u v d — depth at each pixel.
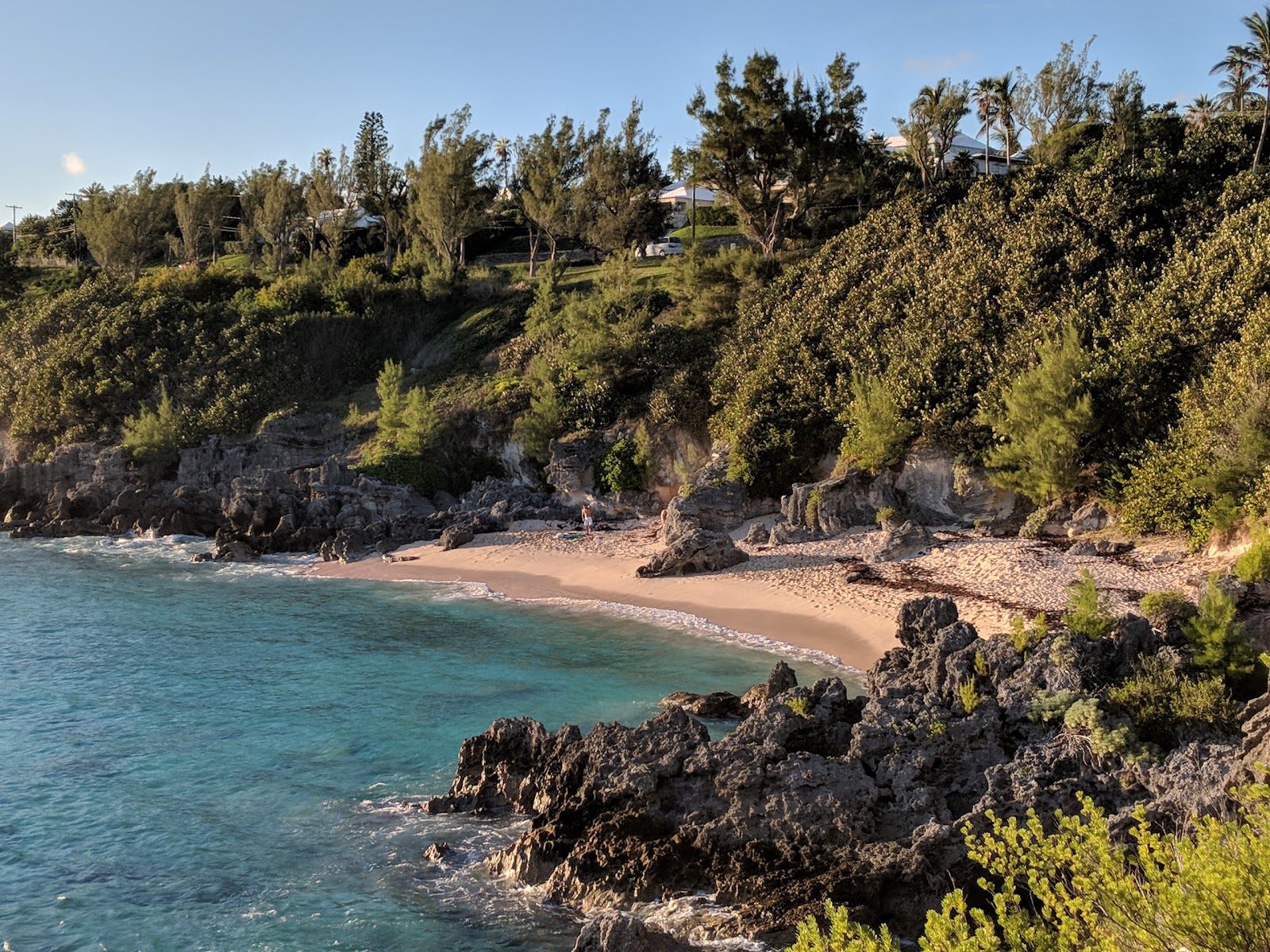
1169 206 55.56
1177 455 39.31
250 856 21.92
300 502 62.00
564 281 88.69
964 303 53.38
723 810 20.77
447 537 56.78
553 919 19.47
